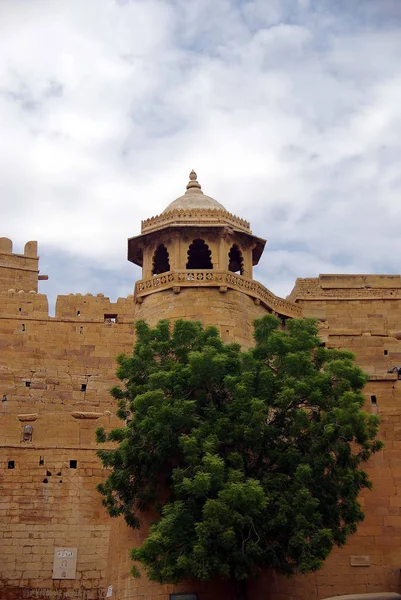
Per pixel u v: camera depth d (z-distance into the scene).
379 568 39.06
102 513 42.41
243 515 33.34
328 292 59.75
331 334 54.62
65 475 42.88
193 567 32.88
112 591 39.84
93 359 52.22
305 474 34.16
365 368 49.09
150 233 54.34
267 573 37.91
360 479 36.38
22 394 50.75
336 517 35.34
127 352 52.59
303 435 36.12
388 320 59.19
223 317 50.25
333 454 37.78
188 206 55.94
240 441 35.81
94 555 41.69
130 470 37.31
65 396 51.22
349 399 35.62
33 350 51.88
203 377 36.88
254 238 55.34
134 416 37.59
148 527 38.66
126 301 53.53
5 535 41.62
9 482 42.50
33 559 41.41
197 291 50.94
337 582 38.72
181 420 35.72
